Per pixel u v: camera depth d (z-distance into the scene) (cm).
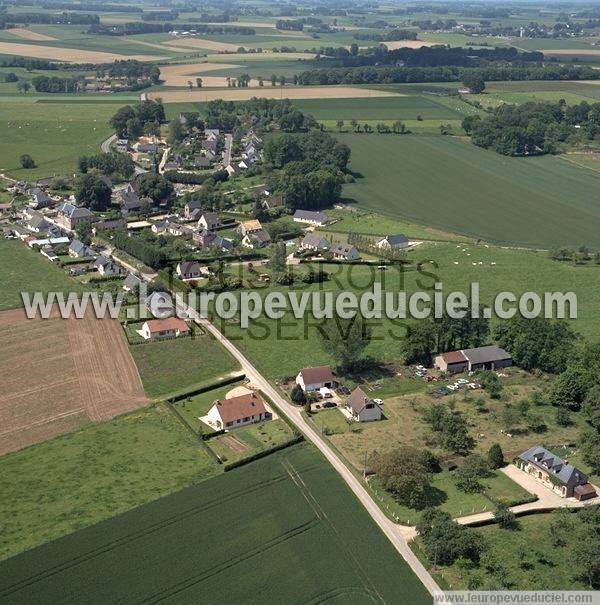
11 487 14525
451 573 12431
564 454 16000
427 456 15350
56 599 11812
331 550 12950
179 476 14912
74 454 15650
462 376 19538
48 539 13062
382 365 19938
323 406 17838
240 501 14175
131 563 12569
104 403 17750
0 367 19375
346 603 11806
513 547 13062
